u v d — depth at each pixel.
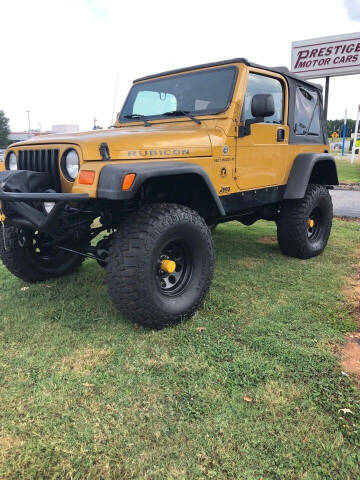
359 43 12.88
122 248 2.65
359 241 5.59
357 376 2.36
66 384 2.28
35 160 2.99
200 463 1.76
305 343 2.72
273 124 3.94
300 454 1.80
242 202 3.71
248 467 1.74
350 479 1.69
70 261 4.09
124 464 1.76
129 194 2.45
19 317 3.14
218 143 3.27
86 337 2.82
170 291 2.97
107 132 3.04
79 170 2.64
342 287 3.78
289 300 3.46
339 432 1.92
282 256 4.82
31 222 2.72
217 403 2.13
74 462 1.77
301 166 4.31
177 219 2.81
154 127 3.47
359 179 13.94
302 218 4.46
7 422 1.99
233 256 4.81
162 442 1.87
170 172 2.65
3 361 2.53
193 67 3.75
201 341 2.74
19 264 3.65
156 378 2.33
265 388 2.24
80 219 2.96
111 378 2.34
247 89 3.54
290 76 4.20
